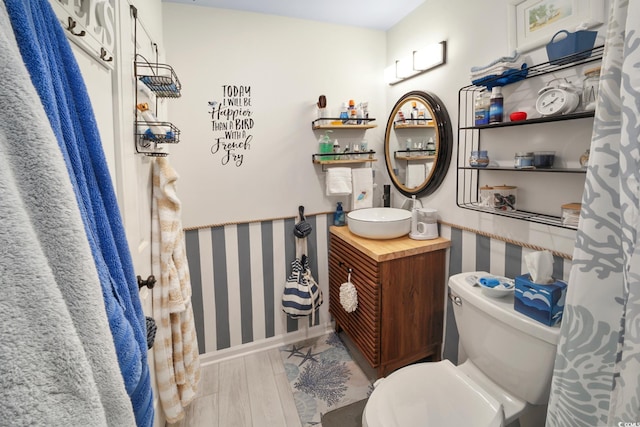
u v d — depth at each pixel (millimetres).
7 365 278
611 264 734
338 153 2090
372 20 2033
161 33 1654
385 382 1232
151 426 675
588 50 961
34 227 325
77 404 325
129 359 531
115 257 568
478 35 1458
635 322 618
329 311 2287
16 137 310
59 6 596
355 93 2154
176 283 1308
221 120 1861
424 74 1839
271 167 2006
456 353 1739
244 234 2004
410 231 1827
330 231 2164
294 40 1973
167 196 1272
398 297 1651
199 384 1820
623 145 639
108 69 866
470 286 1318
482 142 1478
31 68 379
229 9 1817
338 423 1534
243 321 2086
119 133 916
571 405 805
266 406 1648
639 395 613
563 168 1090
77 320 362
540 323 1027
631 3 613
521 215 1276
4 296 281
